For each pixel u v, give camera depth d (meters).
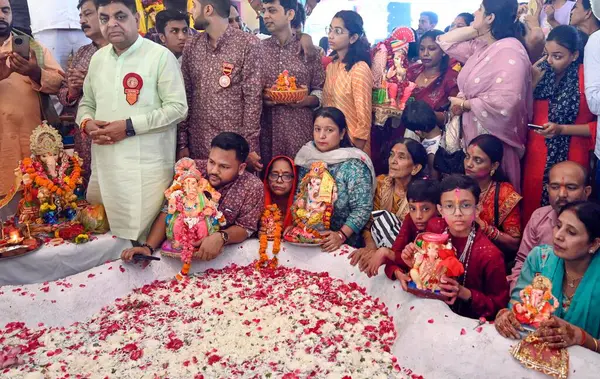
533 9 3.86
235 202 3.54
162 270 3.43
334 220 3.74
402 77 4.12
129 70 3.43
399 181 3.69
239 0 5.59
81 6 3.97
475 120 3.53
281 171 3.74
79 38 4.77
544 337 2.15
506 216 3.32
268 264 3.52
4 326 2.86
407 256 2.74
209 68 3.77
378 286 3.11
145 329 2.81
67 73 3.93
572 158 3.35
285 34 4.10
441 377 2.31
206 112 3.83
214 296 3.15
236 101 3.80
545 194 3.48
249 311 2.97
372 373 2.39
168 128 3.54
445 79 4.23
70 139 4.61
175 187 3.39
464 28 3.71
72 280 3.11
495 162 3.32
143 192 3.45
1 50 3.98
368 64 4.07
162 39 4.34
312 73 4.29
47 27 4.58
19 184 3.53
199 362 2.49
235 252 3.60
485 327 2.35
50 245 3.33
